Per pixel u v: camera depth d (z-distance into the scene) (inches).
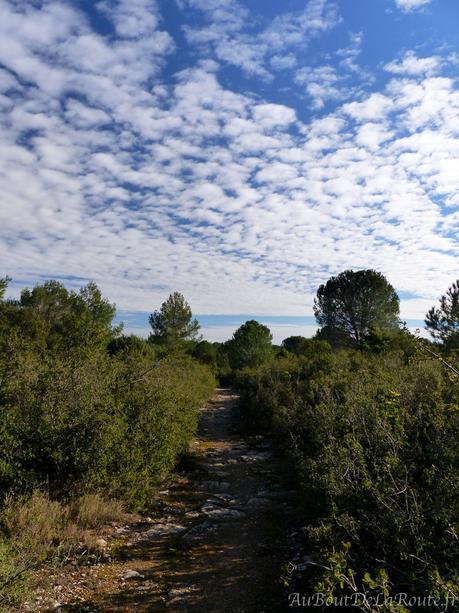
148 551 219.3
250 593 174.6
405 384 325.4
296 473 301.4
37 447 249.4
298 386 590.2
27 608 159.0
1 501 227.0
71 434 257.4
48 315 1312.7
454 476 164.7
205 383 1062.4
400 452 203.6
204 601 170.1
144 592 176.9
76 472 255.6
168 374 531.8
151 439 315.3
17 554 181.0
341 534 160.2
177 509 288.8
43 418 262.1
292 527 241.9
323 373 558.9
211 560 209.3
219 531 247.1
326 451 218.7
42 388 283.3
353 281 1221.1
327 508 187.6
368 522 156.4
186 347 1318.9
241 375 1106.7
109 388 347.3
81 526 232.2
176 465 384.5
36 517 213.2
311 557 193.6
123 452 273.7
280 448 418.3
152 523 259.1
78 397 288.4
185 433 420.2
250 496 316.2
